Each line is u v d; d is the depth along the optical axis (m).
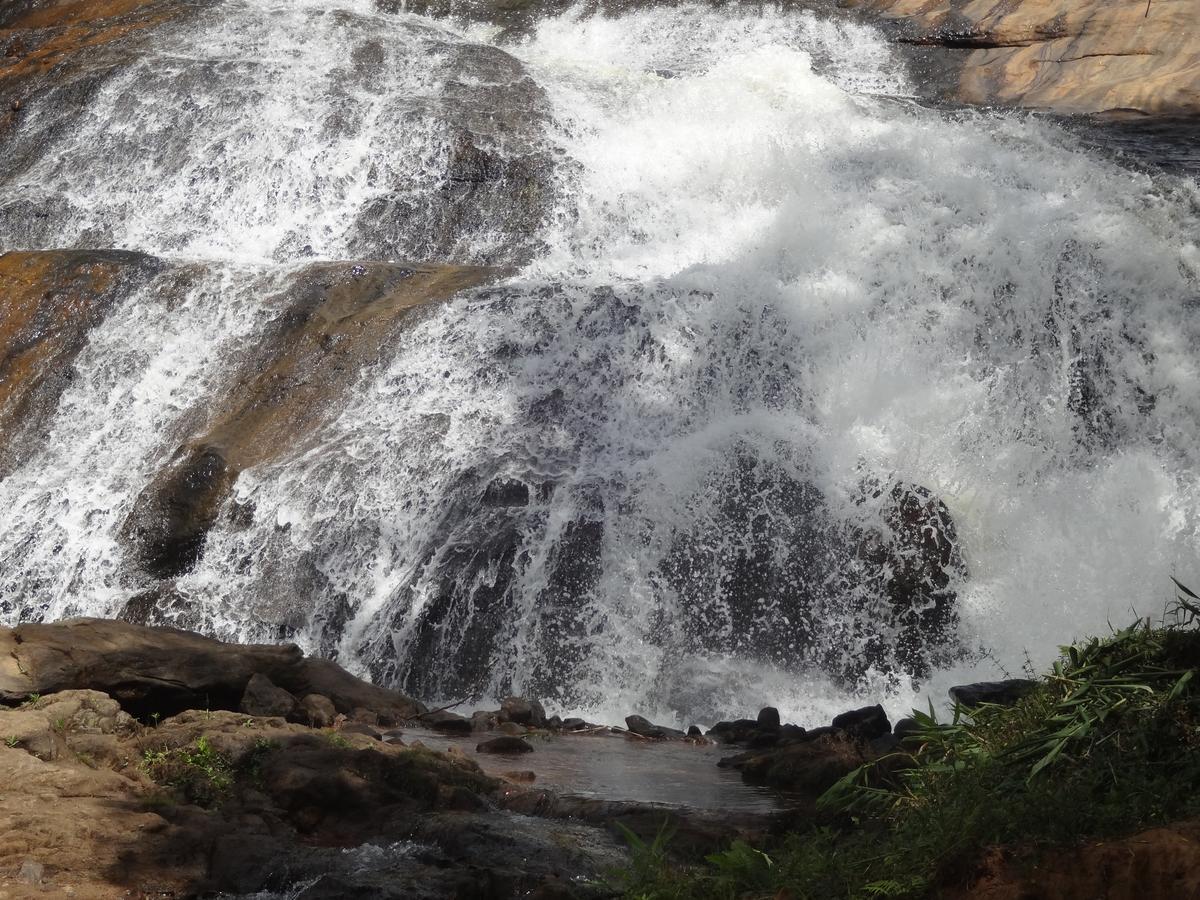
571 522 11.33
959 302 12.77
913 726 7.36
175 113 18.28
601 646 10.84
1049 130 16.33
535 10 22.14
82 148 18.45
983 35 19.48
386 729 8.04
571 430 12.27
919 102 18.56
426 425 12.51
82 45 20.64
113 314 14.66
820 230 13.77
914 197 14.28
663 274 14.64
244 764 5.96
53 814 5.22
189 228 17.38
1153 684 5.11
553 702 10.69
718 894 4.64
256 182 17.39
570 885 4.89
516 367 12.85
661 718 10.42
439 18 22.55
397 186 16.80
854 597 10.91
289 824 5.62
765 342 12.59
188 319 14.38
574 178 16.28
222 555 12.16
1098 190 14.21
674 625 10.88
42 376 14.32
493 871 4.97
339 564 11.81
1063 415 12.16
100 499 12.88
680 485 11.42
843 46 20.19
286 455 12.65
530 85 18.31
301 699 7.89
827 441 11.67
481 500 11.77
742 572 11.03
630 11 21.66
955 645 10.80
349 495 12.15
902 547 11.04
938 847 4.28
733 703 10.41
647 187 16.16
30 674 6.82
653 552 11.16
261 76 18.52
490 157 16.50
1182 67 17.73
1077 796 4.35
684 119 17.11
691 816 5.77
